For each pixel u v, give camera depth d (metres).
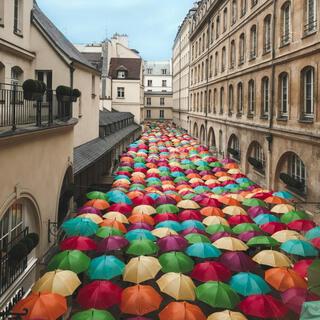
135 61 60.91
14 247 9.59
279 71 20.34
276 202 16.95
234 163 27.77
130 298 9.17
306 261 11.46
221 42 34.44
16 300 9.80
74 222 13.27
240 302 9.53
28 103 12.50
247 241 13.30
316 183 16.39
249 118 25.86
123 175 22.41
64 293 9.27
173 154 30.88
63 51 18.52
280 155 20.22
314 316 6.14
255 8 24.14
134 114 58.19
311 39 16.61
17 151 9.52
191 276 10.85
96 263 10.77
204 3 44.84
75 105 20.12
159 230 13.45
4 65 15.20
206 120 41.97
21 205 10.70
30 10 18.22
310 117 17.33
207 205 16.84
